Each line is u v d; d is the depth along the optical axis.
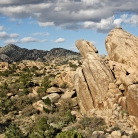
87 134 30.98
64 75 61.94
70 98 45.97
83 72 41.62
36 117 41.09
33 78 82.31
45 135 31.06
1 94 53.12
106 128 32.50
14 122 40.12
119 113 34.16
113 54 41.97
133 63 37.75
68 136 26.16
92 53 42.72
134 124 31.12
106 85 38.53
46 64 154.62
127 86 33.03
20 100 49.44
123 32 43.75
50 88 52.53
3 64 125.81
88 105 39.69
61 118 38.25
